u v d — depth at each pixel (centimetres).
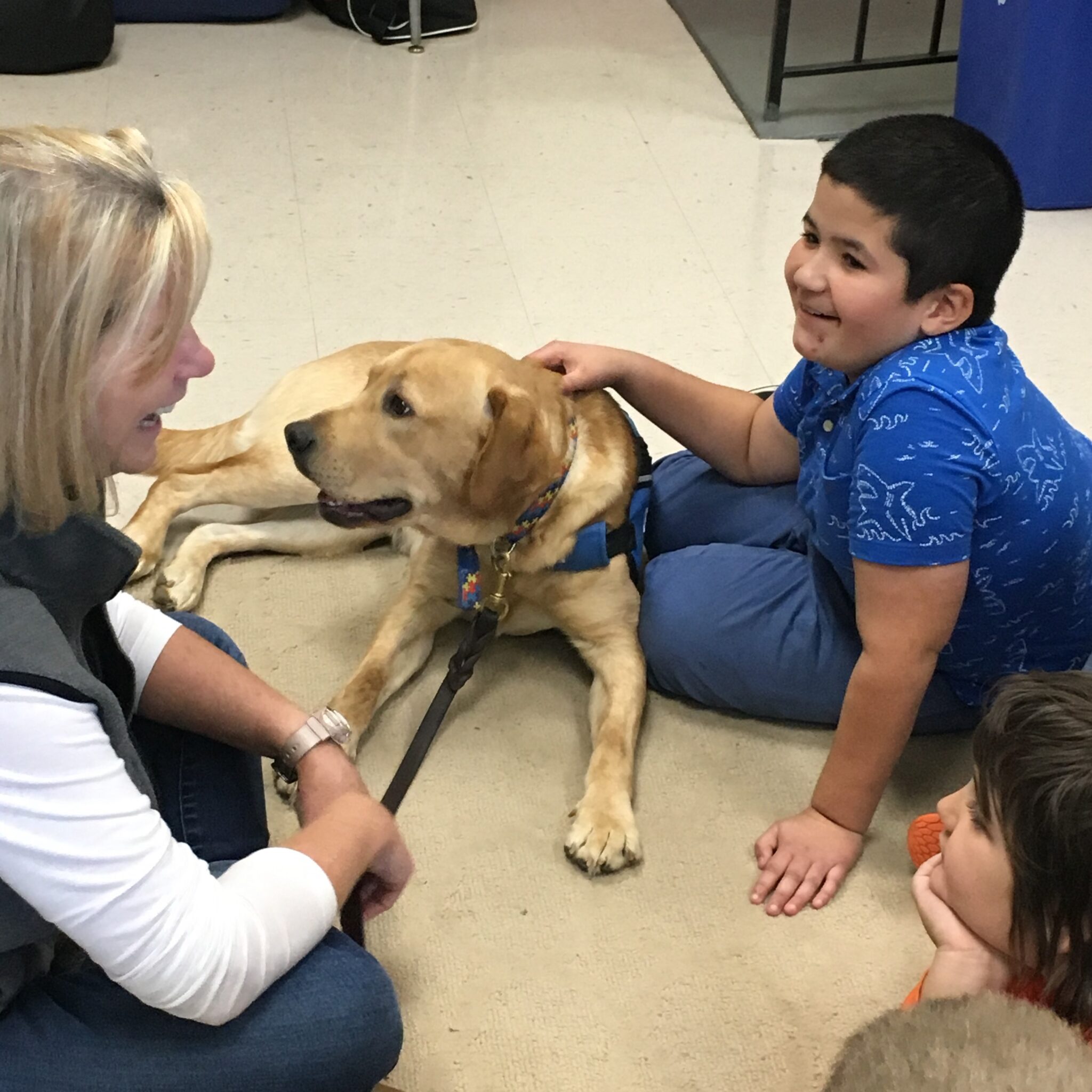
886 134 137
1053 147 306
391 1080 134
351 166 331
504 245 298
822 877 155
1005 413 141
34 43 361
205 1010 95
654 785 171
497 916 152
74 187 82
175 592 195
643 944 149
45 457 86
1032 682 110
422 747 163
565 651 196
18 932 96
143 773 99
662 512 202
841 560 160
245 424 213
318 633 195
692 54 401
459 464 165
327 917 104
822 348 147
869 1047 81
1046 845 101
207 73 379
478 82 380
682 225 308
